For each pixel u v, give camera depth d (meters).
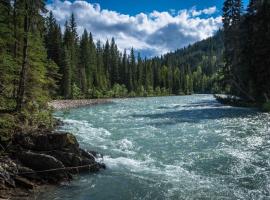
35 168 15.94
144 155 20.81
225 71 66.31
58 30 90.50
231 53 64.62
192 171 17.48
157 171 17.55
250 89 56.84
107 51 122.44
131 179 16.22
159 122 36.69
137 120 38.94
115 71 121.25
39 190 14.35
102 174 16.95
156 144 24.09
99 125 34.31
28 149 17.38
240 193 14.19
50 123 26.62
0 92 23.89
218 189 14.73
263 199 13.50
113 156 20.45
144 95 125.19
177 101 82.94
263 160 19.08
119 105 69.75
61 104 62.41
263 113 43.69
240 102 57.81
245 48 59.75
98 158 19.47
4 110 23.09
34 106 27.05
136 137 26.92
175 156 20.53
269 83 52.91
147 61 145.00
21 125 20.34
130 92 121.19
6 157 15.93
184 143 24.33
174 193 14.34
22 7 25.31
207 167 18.08
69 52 89.12
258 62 55.28
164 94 137.00
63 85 80.50
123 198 13.80
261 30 56.00
